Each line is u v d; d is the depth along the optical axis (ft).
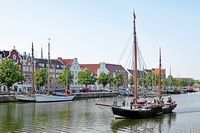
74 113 212.23
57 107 258.98
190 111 234.79
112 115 200.44
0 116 192.65
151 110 189.26
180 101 367.45
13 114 203.51
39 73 426.51
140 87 590.96
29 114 204.64
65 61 615.16
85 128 150.92
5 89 427.33
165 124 166.20
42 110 231.71
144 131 145.79
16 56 452.35
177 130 148.87
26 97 312.71
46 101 322.96
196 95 567.18
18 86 456.45
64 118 185.37
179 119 185.57
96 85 635.25
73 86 602.85
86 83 522.88
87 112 218.79
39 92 370.53
